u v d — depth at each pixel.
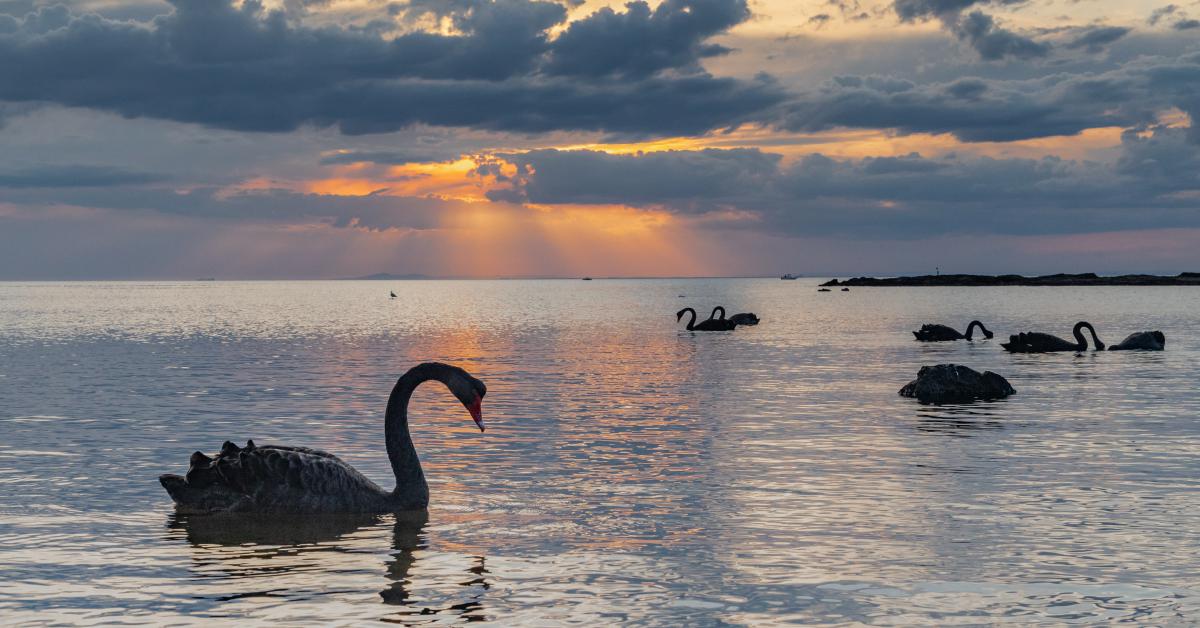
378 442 19.83
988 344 53.56
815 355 45.72
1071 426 22.02
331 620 9.10
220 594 9.90
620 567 10.84
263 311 123.38
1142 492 14.80
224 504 13.35
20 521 13.04
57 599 9.74
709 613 9.31
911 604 9.57
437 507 13.90
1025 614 9.29
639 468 16.89
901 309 118.88
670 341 57.97
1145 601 9.66
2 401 26.86
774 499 14.40
